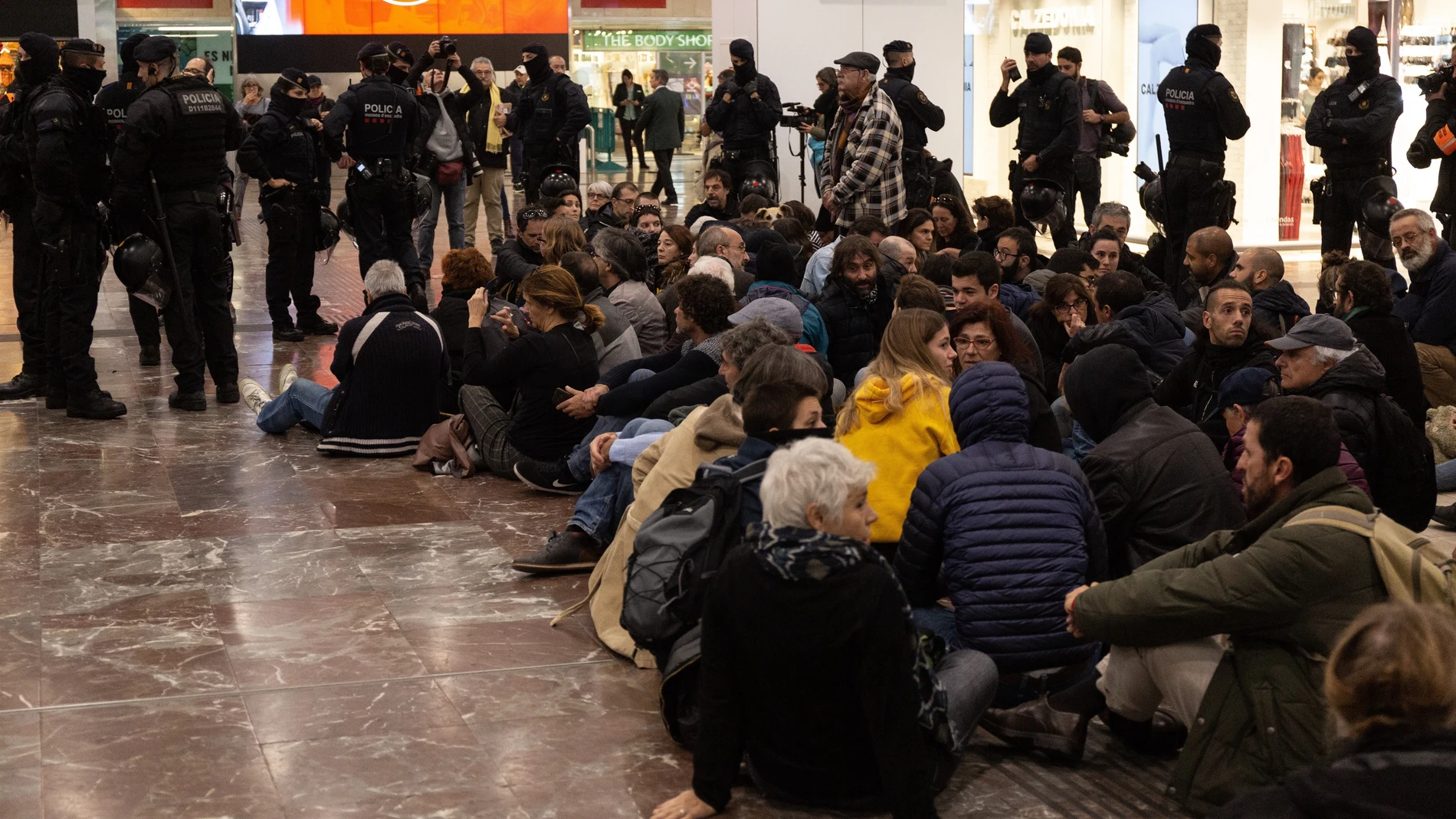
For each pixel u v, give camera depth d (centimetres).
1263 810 198
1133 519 394
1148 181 1087
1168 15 1549
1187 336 701
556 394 632
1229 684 327
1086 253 734
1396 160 1580
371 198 1082
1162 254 1037
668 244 862
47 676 432
